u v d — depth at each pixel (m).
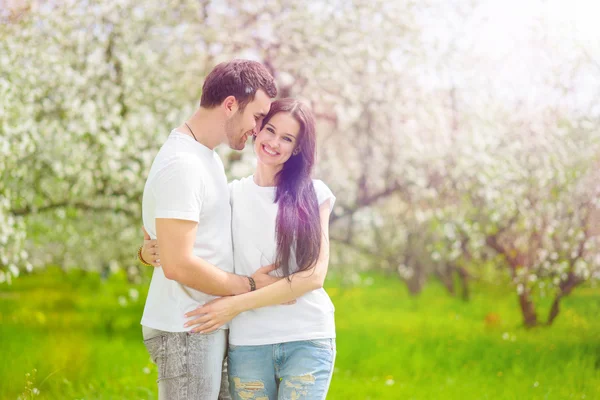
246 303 2.38
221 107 2.41
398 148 8.01
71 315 9.17
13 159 6.02
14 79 6.23
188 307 2.36
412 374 6.14
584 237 7.39
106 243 8.35
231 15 7.40
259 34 7.32
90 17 6.99
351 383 5.66
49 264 9.59
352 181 8.61
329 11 7.30
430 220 8.42
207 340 2.37
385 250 10.00
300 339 2.44
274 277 2.46
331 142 8.22
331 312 2.56
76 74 6.56
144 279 9.28
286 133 2.52
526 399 4.96
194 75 7.45
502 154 7.40
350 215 9.18
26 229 7.54
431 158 7.57
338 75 7.16
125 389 4.68
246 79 2.42
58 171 6.48
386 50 7.39
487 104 7.73
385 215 9.44
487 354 6.57
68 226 7.87
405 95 7.70
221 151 6.72
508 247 8.09
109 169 6.60
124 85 7.12
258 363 2.46
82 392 4.66
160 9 7.14
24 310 9.45
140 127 6.91
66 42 7.02
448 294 10.91
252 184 2.62
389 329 8.37
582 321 7.67
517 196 7.38
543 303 8.76
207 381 2.38
